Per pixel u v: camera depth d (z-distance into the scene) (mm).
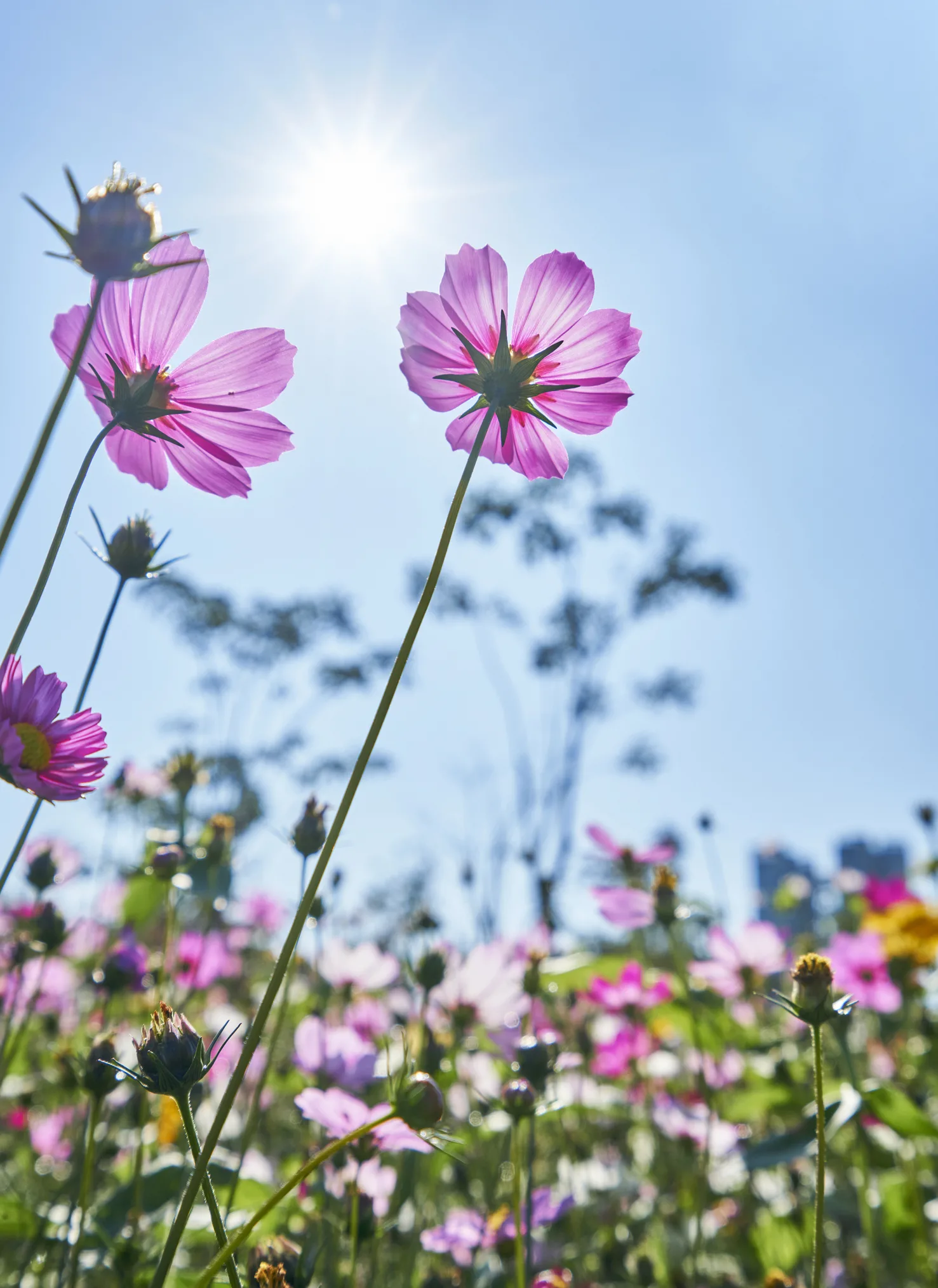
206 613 3793
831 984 452
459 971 781
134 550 459
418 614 359
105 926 1008
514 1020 780
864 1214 692
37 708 386
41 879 658
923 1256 800
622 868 1062
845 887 1903
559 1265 726
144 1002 871
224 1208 586
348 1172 569
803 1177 906
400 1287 661
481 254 454
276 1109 1006
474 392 445
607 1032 1136
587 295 456
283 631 3941
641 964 1138
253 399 448
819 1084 446
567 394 453
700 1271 791
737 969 973
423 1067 641
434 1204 785
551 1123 957
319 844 522
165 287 437
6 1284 564
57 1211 637
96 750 391
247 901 1396
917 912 1140
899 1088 993
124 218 358
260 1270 401
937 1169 973
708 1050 1049
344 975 935
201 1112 763
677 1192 972
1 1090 853
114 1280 634
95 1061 502
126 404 416
